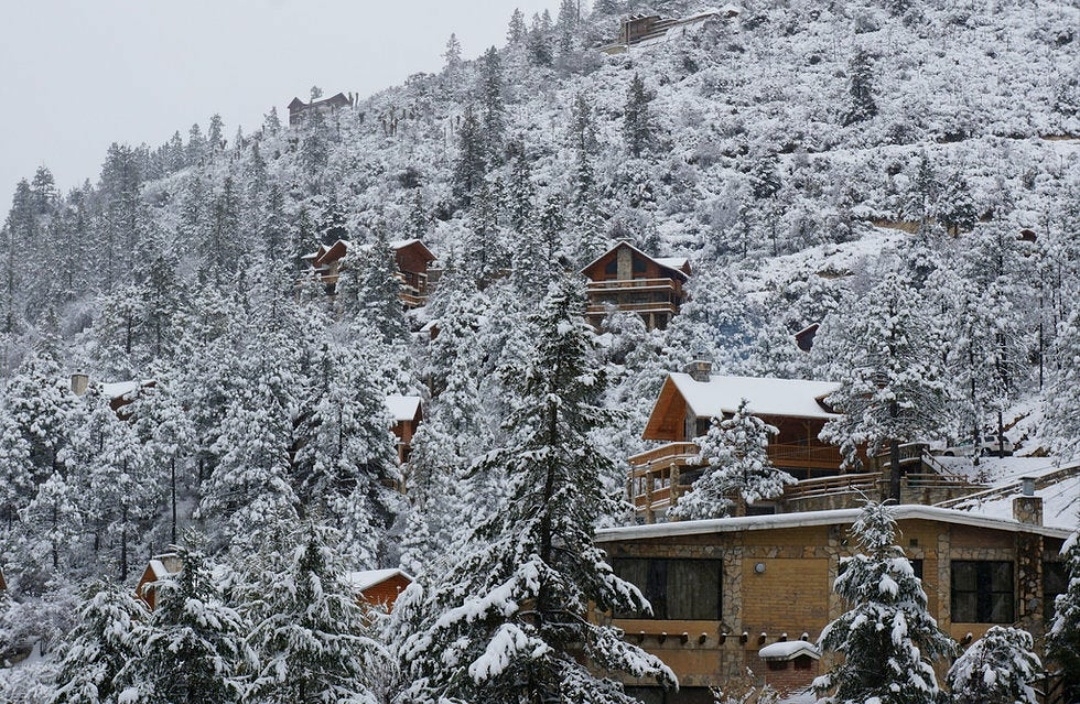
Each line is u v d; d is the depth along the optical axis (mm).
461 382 120062
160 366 136750
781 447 97312
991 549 58094
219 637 48344
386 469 115438
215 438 122875
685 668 56844
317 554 49750
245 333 151250
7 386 127938
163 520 120688
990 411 110750
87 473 118938
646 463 97812
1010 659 48656
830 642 49031
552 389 46250
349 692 47750
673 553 57719
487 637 44375
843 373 96938
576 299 47625
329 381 121875
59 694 46906
